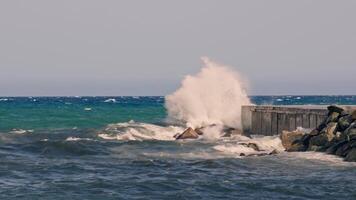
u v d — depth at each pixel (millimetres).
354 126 103875
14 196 69875
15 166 92500
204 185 77875
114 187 76250
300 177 83750
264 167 92375
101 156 107438
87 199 69125
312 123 129500
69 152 111938
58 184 77375
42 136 142625
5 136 139750
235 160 98250
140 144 124438
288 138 117812
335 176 84375
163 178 83062
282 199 70250
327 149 105625
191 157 105562
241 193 73375
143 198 70125
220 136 146375
